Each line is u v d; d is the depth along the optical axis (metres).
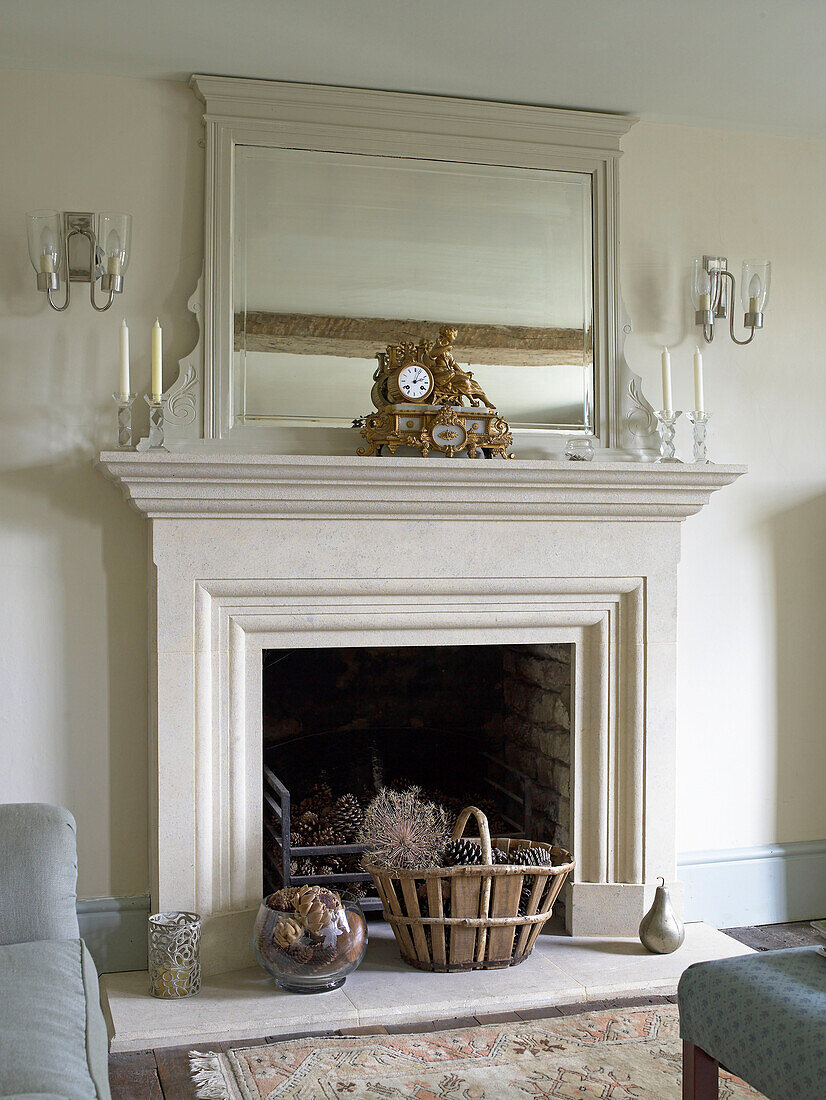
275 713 3.66
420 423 3.23
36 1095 1.53
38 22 2.87
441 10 2.84
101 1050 1.75
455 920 3.01
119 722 3.17
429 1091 2.42
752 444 3.72
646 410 3.54
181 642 3.08
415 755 3.80
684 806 3.66
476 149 3.44
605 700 3.45
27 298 3.10
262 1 2.78
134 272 3.19
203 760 3.11
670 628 3.49
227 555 3.12
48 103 3.12
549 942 3.34
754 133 3.72
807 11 2.86
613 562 3.43
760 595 3.73
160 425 3.06
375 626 3.26
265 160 3.27
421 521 3.27
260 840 3.22
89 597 3.15
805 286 3.78
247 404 3.25
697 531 3.66
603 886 3.40
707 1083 2.11
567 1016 2.85
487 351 3.44
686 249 3.65
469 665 3.86
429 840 3.13
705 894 3.64
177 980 2.89
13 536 3.09
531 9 2.84
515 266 3.48
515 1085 2.45
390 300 3.37
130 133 3.19
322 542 3.19
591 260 3.54
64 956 1.98
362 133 3.34
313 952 2.87
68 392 3.13
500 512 3.28
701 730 3.67
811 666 3.79
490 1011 2.88
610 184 3.55
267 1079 2.47
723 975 2.07
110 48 3.02
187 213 3.23
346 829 3.40
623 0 2.80
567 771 3.46
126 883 3.18
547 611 3.40
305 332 3.30
